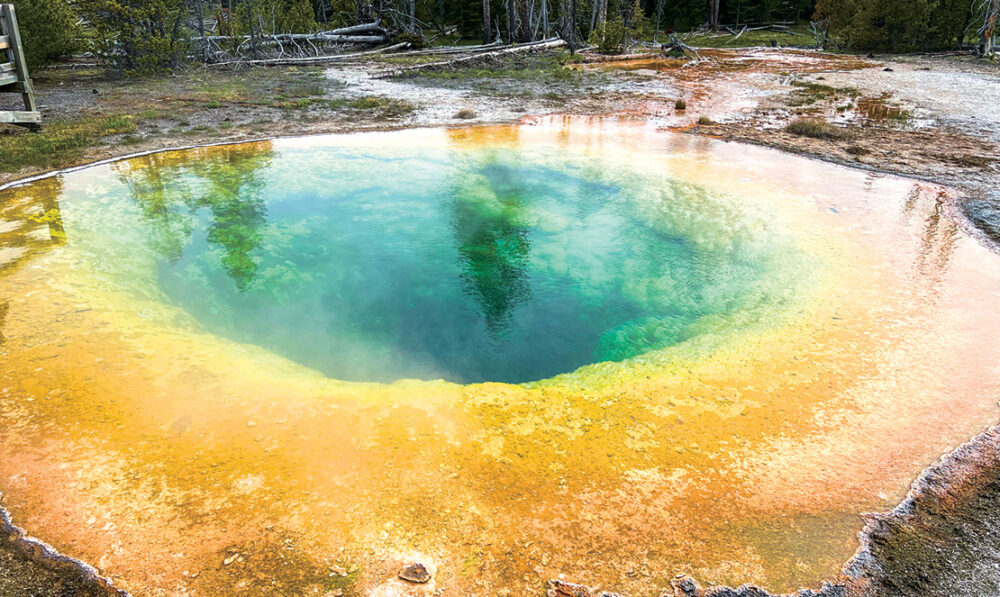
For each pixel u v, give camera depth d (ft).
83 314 12.12
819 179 22.49
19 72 27.22
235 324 13.57
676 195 21.09
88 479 7.91
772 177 22.74
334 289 15.56
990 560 7.12
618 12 85.10
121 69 46.57
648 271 16.17
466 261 17.20
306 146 26.91
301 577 6.66
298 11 63.16
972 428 9.39
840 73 52.39
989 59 59.93
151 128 29.35
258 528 7.25
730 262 16.20
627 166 24.20
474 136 28.84
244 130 29.43
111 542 7.04
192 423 9.05
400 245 17.99
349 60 57.62
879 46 72.64
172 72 47.19
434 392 10.38
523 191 21.81
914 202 19.90
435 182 22.58
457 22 89.20
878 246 16.49
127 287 13.96
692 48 72.74
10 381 9.80
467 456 8.57
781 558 7.12
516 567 6.87
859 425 9.44
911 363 11.10
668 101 38.47
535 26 76.54
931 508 7.89
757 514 7.73
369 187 22.08
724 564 7.02
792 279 14.76
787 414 9.70
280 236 18.08
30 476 7.94
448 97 39.06
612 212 20.04
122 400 9.50
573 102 37.86
